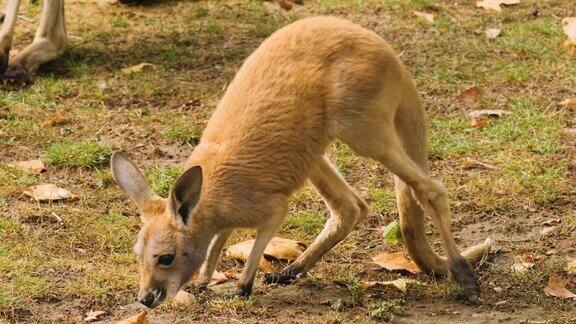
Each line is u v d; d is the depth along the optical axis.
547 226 11.98
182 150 13.82
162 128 14.31
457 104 14.84
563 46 16.41
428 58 16.23
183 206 9.91
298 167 10.42
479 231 11.95
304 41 10.56
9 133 14.09
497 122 14.26
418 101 10.87
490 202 12.38
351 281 10.78
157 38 17.16
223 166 10.21
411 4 18.08
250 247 11.32
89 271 10.98
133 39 17.09
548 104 14.66
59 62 16.22
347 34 10.52
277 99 10.36
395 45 16.69
